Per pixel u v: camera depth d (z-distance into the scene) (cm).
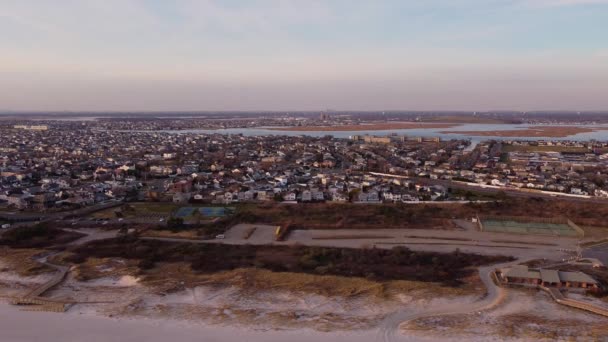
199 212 14925
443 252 11006
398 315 7619
